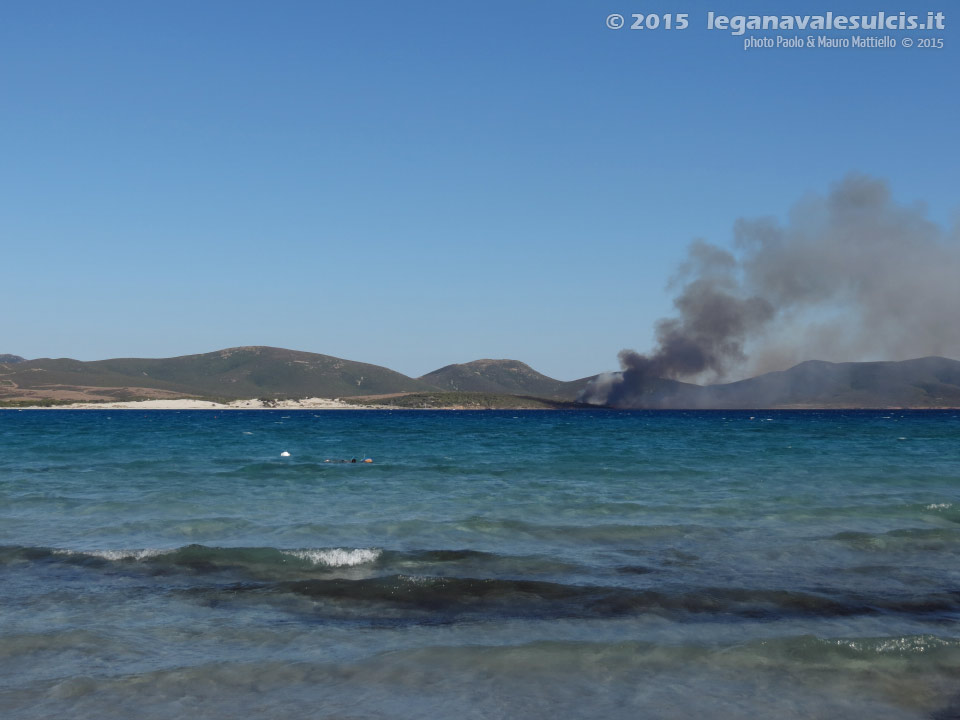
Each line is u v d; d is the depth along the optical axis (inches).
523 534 836.0
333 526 884.0
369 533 842.8
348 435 3410.4
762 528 871.1
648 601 569.0
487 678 423.2
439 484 1309.1
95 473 1488.7
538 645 468.1
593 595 585.0
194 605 560.4
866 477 1398.9
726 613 541.0
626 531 850.8
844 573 655.8
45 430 3853.3
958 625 514.0
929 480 1346.0
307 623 518.3
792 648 462.6
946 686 414.3
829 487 1246.3
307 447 2442.2
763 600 572.1
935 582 626.8
